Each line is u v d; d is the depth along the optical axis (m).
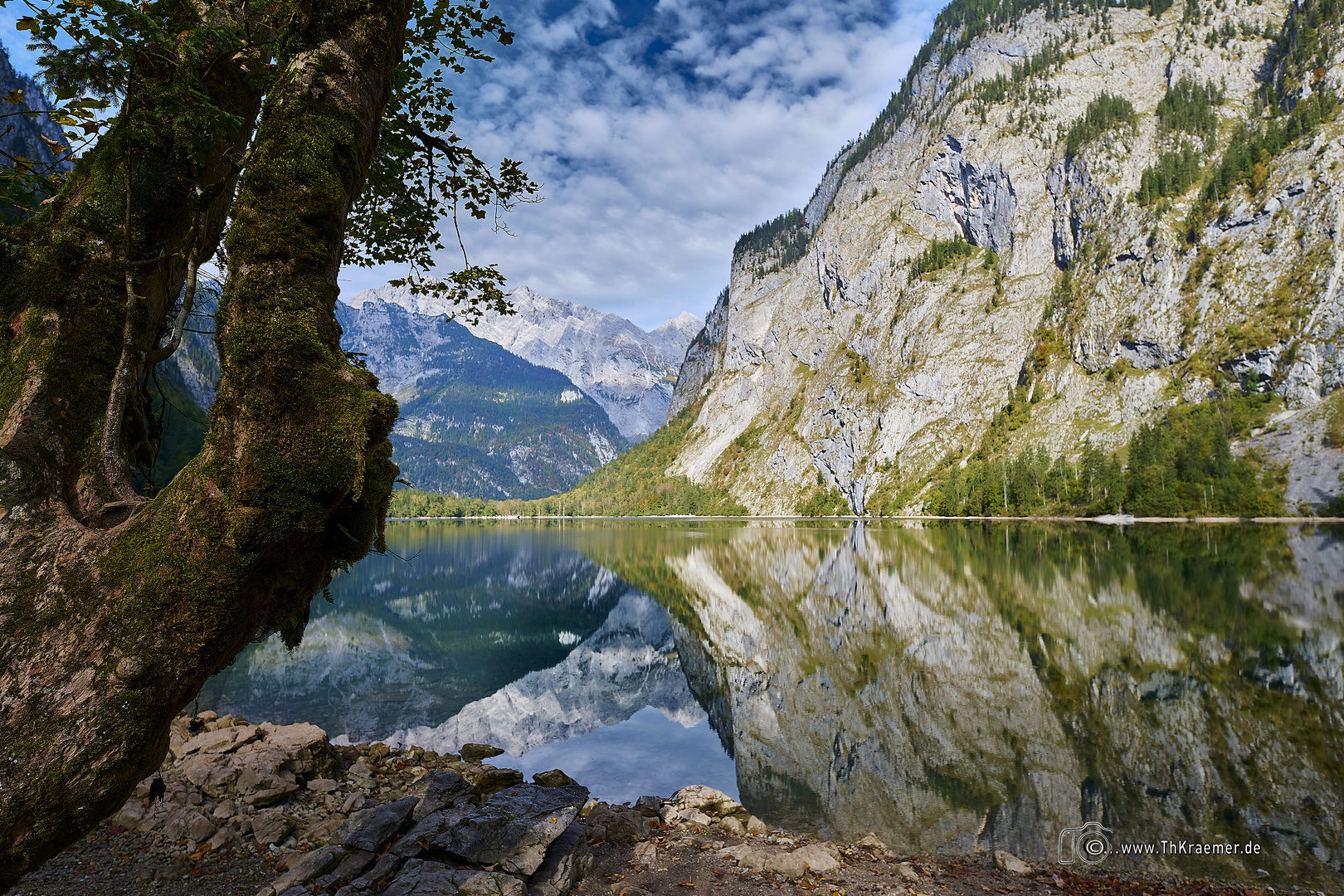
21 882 6.83
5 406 3.93
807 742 16.39
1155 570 42.59
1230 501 101.62
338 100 4.16
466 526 180.62
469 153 9.02
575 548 89.38
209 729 11.73
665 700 20.59
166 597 3.67
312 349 3.91
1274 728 15.62
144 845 7.78
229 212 5.43
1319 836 10.77
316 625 32.56
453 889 6.16
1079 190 192.12
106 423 4.16
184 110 4.52
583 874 7.57
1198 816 11.64
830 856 8.60
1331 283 134.50
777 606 38.31
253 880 7.14
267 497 3.74
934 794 12.95
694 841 9.23
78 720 3.50
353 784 10.16
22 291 4.22
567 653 28.17
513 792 8.28
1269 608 29.17
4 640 3.52
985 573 45.09
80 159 4.82
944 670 22.03
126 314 4.32
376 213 9.75
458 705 19.34
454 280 10.20
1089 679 20.06
